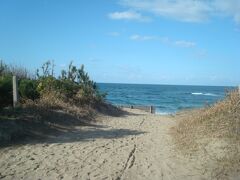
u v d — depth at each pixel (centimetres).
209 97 7650
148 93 9694
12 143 1109
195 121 1427
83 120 1761
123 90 11606
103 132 1510
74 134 1391
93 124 1736
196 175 838
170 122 2092
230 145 968
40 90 1836
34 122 1348
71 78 2383
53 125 1438
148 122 2058
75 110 1844
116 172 882
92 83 2478
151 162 988
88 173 862
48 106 1652
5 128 1159
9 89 1420
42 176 821
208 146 1020
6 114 1312
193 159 965
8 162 917
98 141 1274
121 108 2923
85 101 2181
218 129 1140
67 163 943
